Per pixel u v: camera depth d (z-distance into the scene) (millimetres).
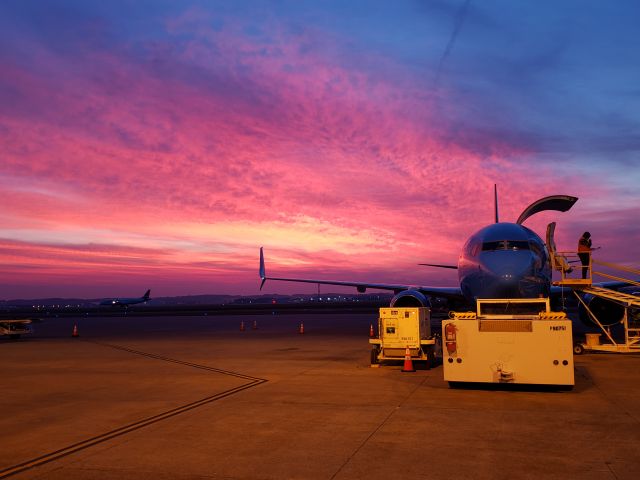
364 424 7992
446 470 5805
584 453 6391
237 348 21000
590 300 19000
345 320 46781
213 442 7070
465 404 9461
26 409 9453
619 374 13078
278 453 6531
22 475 5812
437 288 23375
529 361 10570
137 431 7734
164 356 18344
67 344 23984
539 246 17016
